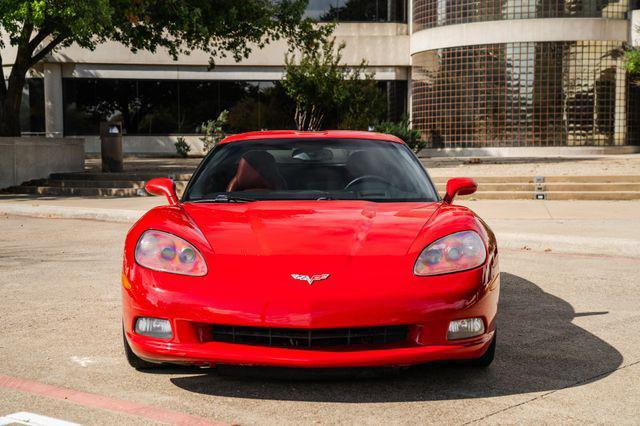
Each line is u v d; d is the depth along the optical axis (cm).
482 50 2830
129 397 373
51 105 3095
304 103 2597
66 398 371
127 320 384
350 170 493
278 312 352
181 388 386
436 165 2097
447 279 369
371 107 2591
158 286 369
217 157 512
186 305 361
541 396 375
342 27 3200
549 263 805
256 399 370
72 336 495
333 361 354
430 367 420
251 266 368
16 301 605
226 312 356
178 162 2609
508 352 457
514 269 768
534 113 2791
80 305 589
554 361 438
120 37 2036
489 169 1861
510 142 2812
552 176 1520
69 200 1551
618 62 2806
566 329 518
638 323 534
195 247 383
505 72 2805
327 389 384
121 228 1132
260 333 361
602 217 1160
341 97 2505
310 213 426
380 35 3206
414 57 3091
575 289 662
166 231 396
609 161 2172
